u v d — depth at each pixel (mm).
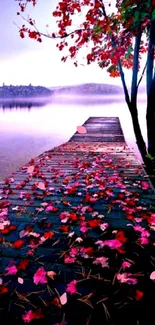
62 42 4918
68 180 3854
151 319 1341
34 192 3277
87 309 1407
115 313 1378
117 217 2514
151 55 4090
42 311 1386
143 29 3953
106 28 4121
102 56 5277
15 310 1411
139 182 3604
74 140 8711
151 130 4457
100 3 4359
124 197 3029
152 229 2209
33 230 2307
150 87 4250
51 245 2049
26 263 1782
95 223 2316
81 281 1623
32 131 15281
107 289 1546
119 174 4086
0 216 2578
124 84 4688
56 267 1772
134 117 4734
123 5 3125
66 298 1431
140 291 1499
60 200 3035
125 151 6336
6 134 14117
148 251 1920
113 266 1760
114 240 2006
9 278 1666
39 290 1556
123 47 4684
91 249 1916
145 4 2928
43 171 4523
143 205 2773
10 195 3240
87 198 2953
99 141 8406
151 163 4457
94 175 4016
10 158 8594
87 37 4730
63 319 1349
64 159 5543
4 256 1915
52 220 2502
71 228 2316
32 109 35812
